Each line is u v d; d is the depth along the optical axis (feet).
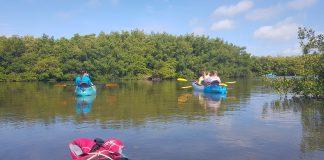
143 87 117.39
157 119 50.01
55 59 168.55
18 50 171.94
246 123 46.78
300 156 31.37
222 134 40.09
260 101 72.43
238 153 32.40
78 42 181.98
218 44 212.02
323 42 75.20
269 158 30.86
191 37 204.54
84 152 28.66
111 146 28.32
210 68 193.57
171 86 122.72
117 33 202.90
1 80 162.71
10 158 31.22
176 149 33.76
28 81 163.12
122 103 69.00
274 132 41.01
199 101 72.54
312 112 55.88
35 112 56.90
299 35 77.00
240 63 210.59
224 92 90.02
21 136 39.58
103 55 172.96
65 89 107.65
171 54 192.34
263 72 208.54
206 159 30.63
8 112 57.00
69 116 52.75
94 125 45.68
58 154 32.37
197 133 40.60
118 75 176.55
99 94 89.30
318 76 75.10
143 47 189.16
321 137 38.32
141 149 33.76
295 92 79.97
